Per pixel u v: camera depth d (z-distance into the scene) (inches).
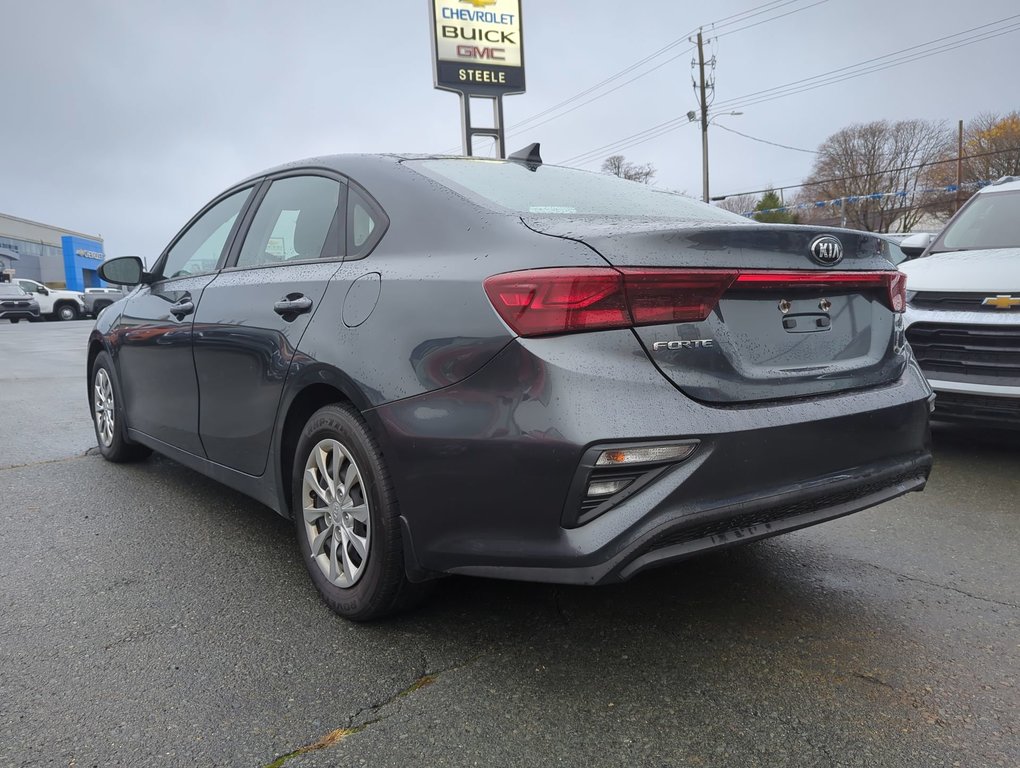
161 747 72.5
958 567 116.5
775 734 74.2
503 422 77.0
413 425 83.4
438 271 86.6
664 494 74.7
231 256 131.0
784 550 123.7
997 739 73.2
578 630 95.8
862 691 81.7
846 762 70.0
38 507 145.7
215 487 160.1
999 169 1974.7
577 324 75.0
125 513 142.6
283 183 126.0
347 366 91.8
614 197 109.0
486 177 105.6
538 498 75.8
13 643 92.7
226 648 91.5
